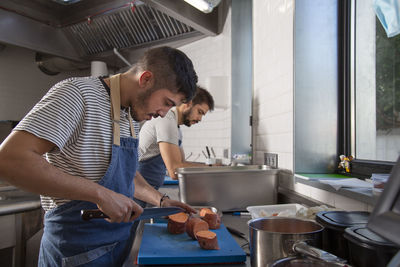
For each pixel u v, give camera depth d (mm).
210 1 2582
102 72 4641
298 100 1547
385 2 1218
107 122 1032
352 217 799
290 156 1610
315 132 1553
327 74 1556
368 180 1271
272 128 1910
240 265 881
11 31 3734
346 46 1516
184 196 1492
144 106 1065
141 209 975
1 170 790
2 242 1708
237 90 3072
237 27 3076
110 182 1042
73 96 912
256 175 1518
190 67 1061
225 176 1498
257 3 2258
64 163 980
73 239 1027
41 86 5250
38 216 1978
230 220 1360
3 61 4867
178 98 1064
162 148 1881
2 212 1684
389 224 328
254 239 766
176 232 1101
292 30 1573
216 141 3502
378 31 1366
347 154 1509
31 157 801
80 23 4023
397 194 344
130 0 3430
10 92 4918
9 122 3713
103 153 1023
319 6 1552
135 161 1171
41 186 817
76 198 877
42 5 3875
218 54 3457
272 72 1903
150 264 877
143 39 3928
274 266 608
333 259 596
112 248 1100
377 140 1352
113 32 4012
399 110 1245
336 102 1559
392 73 1287
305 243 657
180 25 3508
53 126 847
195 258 880
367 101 1412
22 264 1785
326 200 1280
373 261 588
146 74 1003
